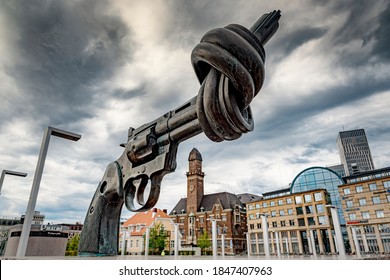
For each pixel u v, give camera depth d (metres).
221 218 59.75
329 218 43.31
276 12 3.15
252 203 53.28
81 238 4.64
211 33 2.67
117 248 4.62
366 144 104.75
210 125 2.96
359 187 41.06
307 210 46.03
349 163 103.44
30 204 5.70
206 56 2.62
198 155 69.56
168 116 3.93
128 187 4.32
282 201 49.19
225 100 2.68
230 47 2.52
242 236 59.38
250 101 2.78
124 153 4.54
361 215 39.72
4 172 11.24
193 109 3.53
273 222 49.25
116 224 4.72
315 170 47.94
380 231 37.78
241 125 2.82
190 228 62.50
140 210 3.94
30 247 6.82
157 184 3.91
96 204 4.61
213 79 2.79
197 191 66.00
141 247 48.03
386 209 37.97
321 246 42.91
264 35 3.00
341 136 109.25
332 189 45.94
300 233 45.66
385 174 40.44
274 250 47.59
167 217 55.75
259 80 2.65
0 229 9.57
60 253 7.21
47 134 6.31
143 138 3.98
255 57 2.55
